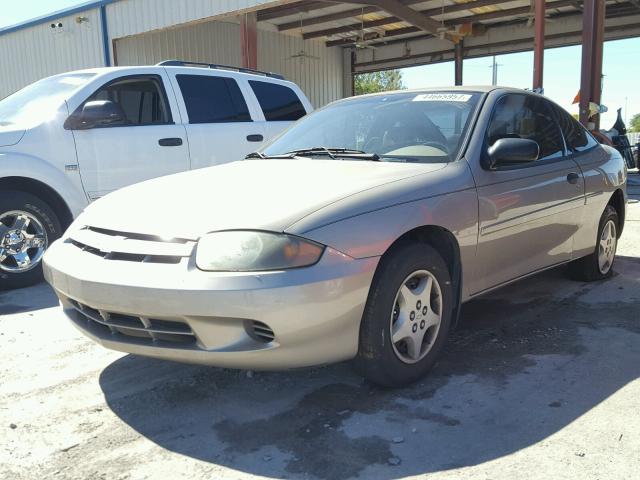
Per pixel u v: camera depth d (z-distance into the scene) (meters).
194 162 6.41
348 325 2.77
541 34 10.99
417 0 15.89
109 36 15.40
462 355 3.61
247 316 2.55
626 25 17.88
